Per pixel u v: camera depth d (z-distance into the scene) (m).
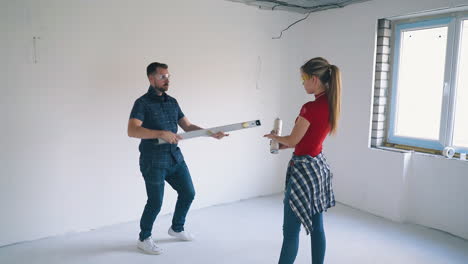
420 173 3.24
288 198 1.99
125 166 3.19
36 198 2.79
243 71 3.81
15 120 2.64
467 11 2.93
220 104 3.68
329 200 2.09
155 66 2.58
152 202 2.64
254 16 3.82
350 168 3.80
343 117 3.85
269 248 2.75
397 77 3.53
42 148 2.78
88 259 2.53
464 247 2.80
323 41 4.01
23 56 2.62
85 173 2.99
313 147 1.99
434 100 3.24
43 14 2.66
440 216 3.12
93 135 2.99
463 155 2.99
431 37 3.22
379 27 3.49
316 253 2.10
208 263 2.50
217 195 3.80
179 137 2.48
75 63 2.83
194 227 3.16
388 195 3.42
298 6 3.88
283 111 4.22
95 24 2.88
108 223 3.15
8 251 2.62
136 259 2.54
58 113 2.81
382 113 3.61
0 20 2.51
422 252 2.71
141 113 2.52
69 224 2.96
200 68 3.49
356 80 3.67
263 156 4.12
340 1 3.61
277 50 4.05
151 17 3.14
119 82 3.05
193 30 3.40
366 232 3.09
